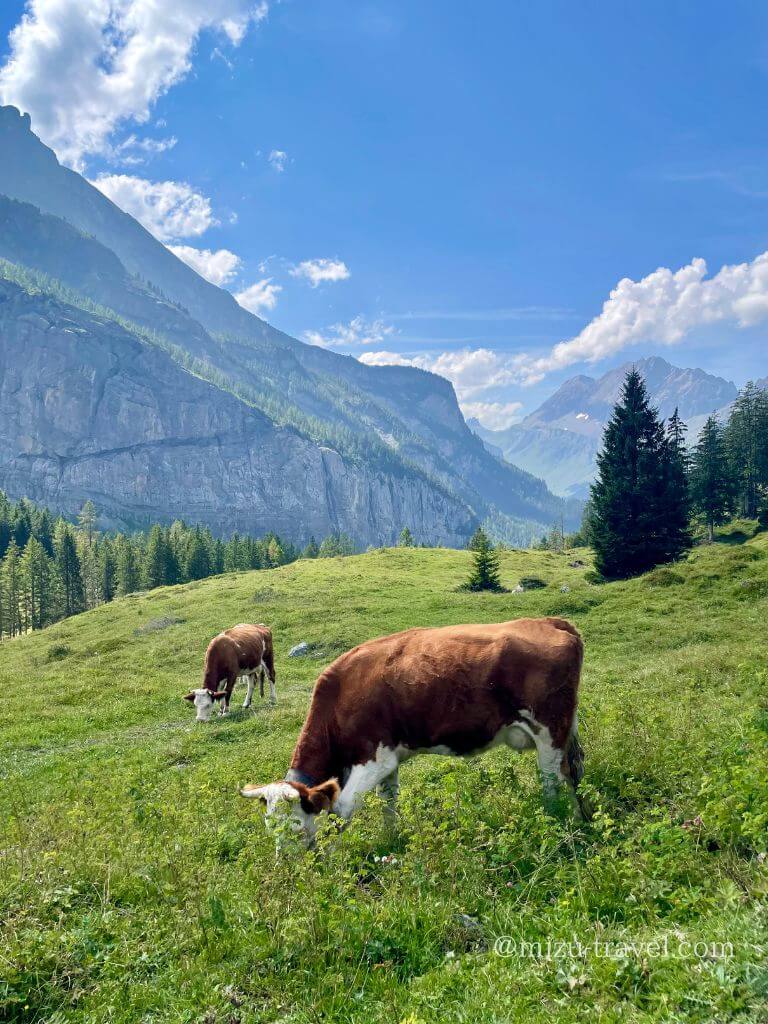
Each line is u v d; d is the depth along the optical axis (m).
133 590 109.62
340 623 35.59
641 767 7.60
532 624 7.66
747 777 5.73
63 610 103.25
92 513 185.38
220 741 16.73
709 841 5.80
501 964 4.53
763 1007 3.49
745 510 83.69
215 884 6.14
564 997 4.00
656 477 47.59
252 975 4.71
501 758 9.00
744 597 27.17
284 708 19.48
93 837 7.59
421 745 7.64
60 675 29.44
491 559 47.25
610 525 48.28
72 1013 4.47
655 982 4.02
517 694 7.24
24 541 132.88
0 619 94.75
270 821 6.63
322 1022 4.16
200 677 27.39
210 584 58.84
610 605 29.95
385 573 56.03
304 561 68.56
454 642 7.57
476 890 5.64
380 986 4.49
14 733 19.33
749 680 13.29
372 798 7.27
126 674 28.59
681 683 14.74
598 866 5.43
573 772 7.32
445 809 6.70
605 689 14.88
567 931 4.74
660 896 4.99
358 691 7.71
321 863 5.98
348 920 5.12
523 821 6.47
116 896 6.18
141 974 4.89
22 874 6.12
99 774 13.70
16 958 4.77
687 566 32.62
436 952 4.89
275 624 37.50
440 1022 3.96
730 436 88.31
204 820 8.51
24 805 10.65
